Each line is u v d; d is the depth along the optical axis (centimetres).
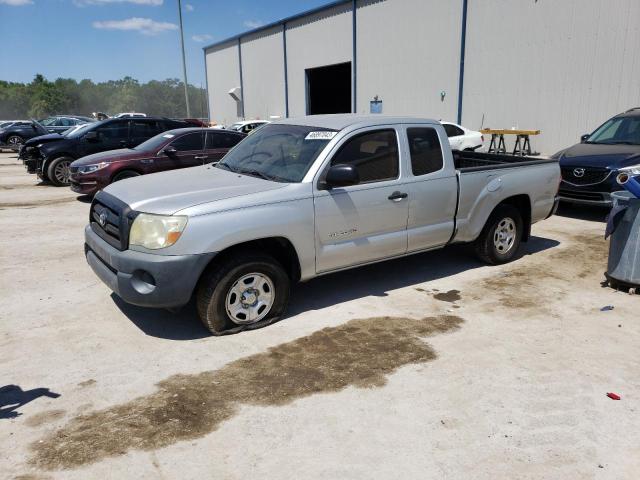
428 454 306
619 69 1482
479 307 523
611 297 551
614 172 843
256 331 465
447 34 1995
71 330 468
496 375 392
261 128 595
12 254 705
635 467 297
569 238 800
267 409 349
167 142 1077
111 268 452
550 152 1700
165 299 418
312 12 2683
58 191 1254
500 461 301
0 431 325
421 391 371
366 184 508
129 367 403
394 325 479
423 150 556
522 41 1733
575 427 332
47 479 284
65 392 369
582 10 1548
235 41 3469
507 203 662
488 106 1881
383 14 2275
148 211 423
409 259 684
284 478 287
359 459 302
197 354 423
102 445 312
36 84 11094
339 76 2961
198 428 329
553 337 456
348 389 373
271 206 449
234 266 439
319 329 470
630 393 370
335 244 496
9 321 487
